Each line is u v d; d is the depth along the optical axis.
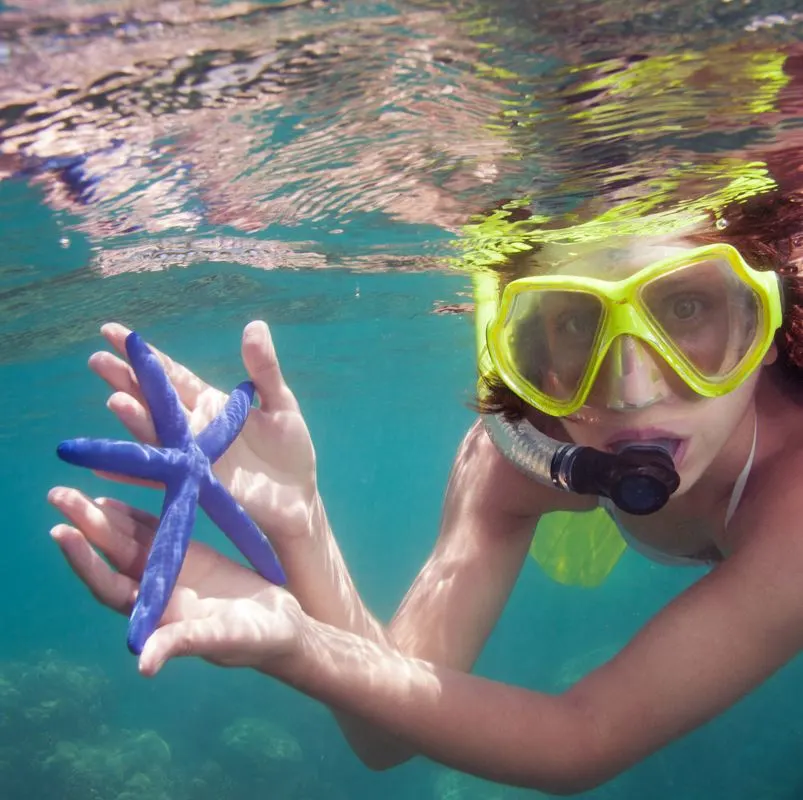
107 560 0.45
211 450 0.47
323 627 0.51
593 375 0.54
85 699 3.31
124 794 2.62
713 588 0.50
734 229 0.91
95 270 1.63
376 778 3.06
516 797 2.51
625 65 0.69
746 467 0.58
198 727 3.49
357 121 0.82
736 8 0.59
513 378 0.57
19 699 3.14
